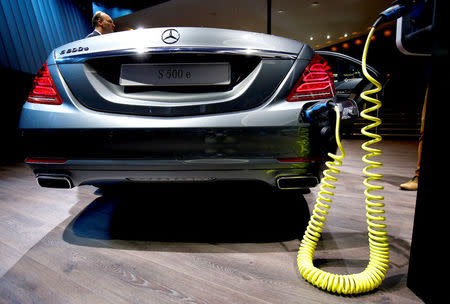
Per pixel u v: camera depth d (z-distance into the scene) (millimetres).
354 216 1536
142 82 1109
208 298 850
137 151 1068
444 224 743
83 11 7539
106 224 1454
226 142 1051
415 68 9711
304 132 1060
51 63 1156
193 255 1120
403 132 8422
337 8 8086
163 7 7895
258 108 1069
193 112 1073
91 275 983
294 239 1250
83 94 1108
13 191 2158
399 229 1354
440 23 729
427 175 791
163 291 888
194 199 1864
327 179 1034
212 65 1102
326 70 1123
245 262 1061
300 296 853
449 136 729
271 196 1904
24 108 1163
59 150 1106
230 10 8164
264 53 1072
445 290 744
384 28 9812
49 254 1138
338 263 1036
